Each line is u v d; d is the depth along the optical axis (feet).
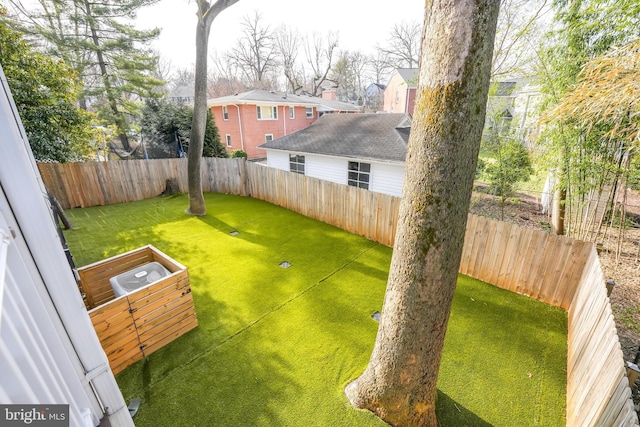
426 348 7.36
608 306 8.29
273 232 23.21
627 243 20.20
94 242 21.12
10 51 22.52
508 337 12.12
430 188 6.17
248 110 60.03
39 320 4.37
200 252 19.63
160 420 8.74
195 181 26.40
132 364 10.70
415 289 6.89
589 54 15.02
